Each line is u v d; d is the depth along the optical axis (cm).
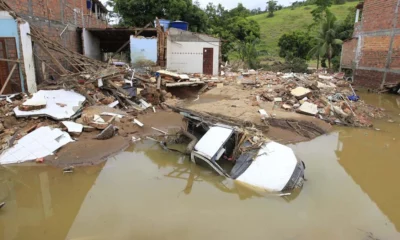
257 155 789
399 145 1051
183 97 1641
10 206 628
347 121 1267
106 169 797
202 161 812
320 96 1512
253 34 5569
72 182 726
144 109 1324
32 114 976
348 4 8131
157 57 2105
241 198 679
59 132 918
